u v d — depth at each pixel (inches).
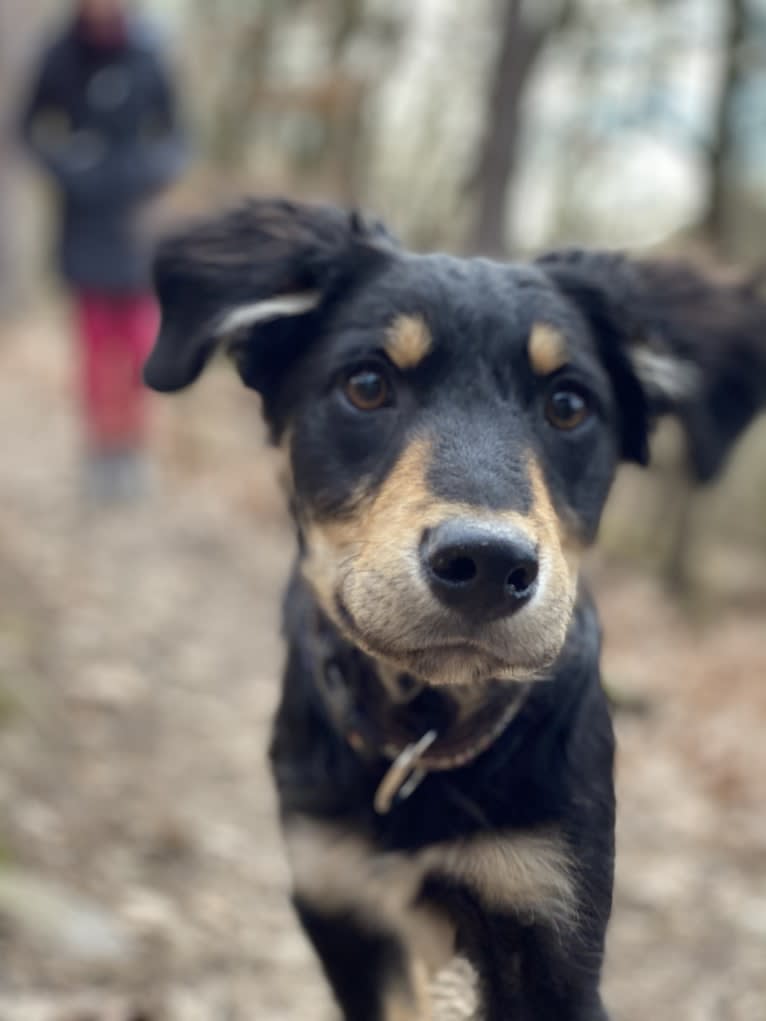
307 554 53.2
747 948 76.3
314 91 197.5
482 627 44.7
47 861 76.2
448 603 44.4
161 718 100.7
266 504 162.4
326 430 51.5
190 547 144.5
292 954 73.7
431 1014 51.1
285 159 219.6
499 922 49.6
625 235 178.1
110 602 123.5
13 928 68.2
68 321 283.7
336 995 55.5
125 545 141.6
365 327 51.6
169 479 168.2
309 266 54.5
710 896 82.5
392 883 51.9
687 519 138.2
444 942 53.0
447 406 49.6
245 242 56.6
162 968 69.6
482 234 151.6
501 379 50.6
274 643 121.6
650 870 85.7
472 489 45.6
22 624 108.8
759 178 150.3
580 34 159.0
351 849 52.4
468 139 200.2
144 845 81.5
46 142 147.8
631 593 136.1
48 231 322.0
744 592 133.6
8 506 149.6
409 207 209.3
